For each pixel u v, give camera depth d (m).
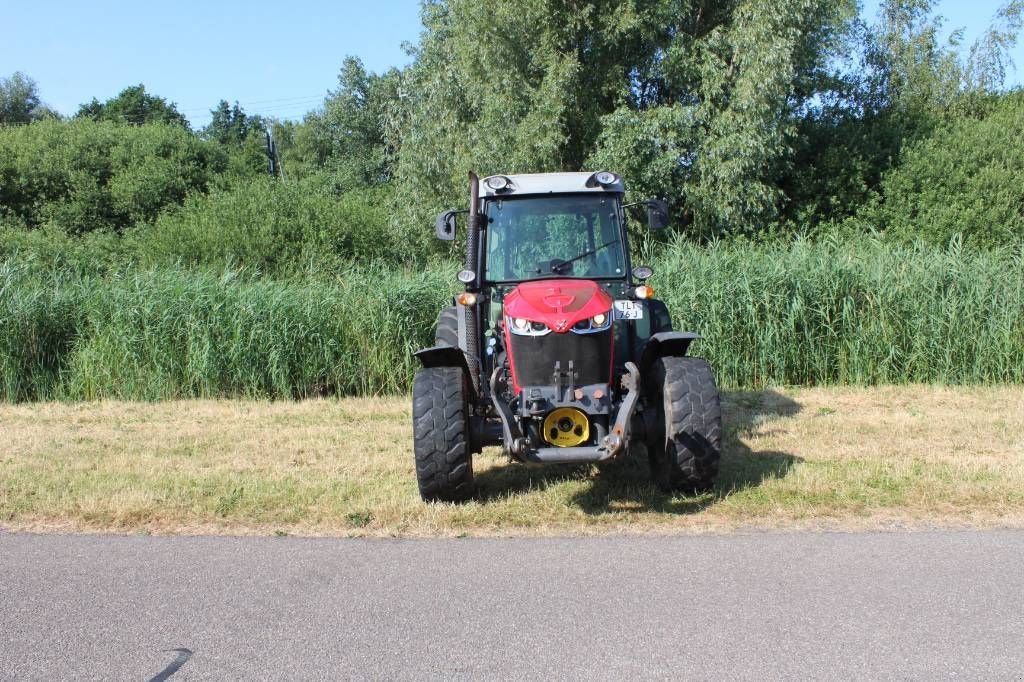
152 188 25.77
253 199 18.86
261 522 5.42
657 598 4.10
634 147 15.57
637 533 5.07
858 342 10.48
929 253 11.41
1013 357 10.41
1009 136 16.62
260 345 10.44
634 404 5.27
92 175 26.80
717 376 10.50
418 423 5.49
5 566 4.71
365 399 10.32
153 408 9.87
